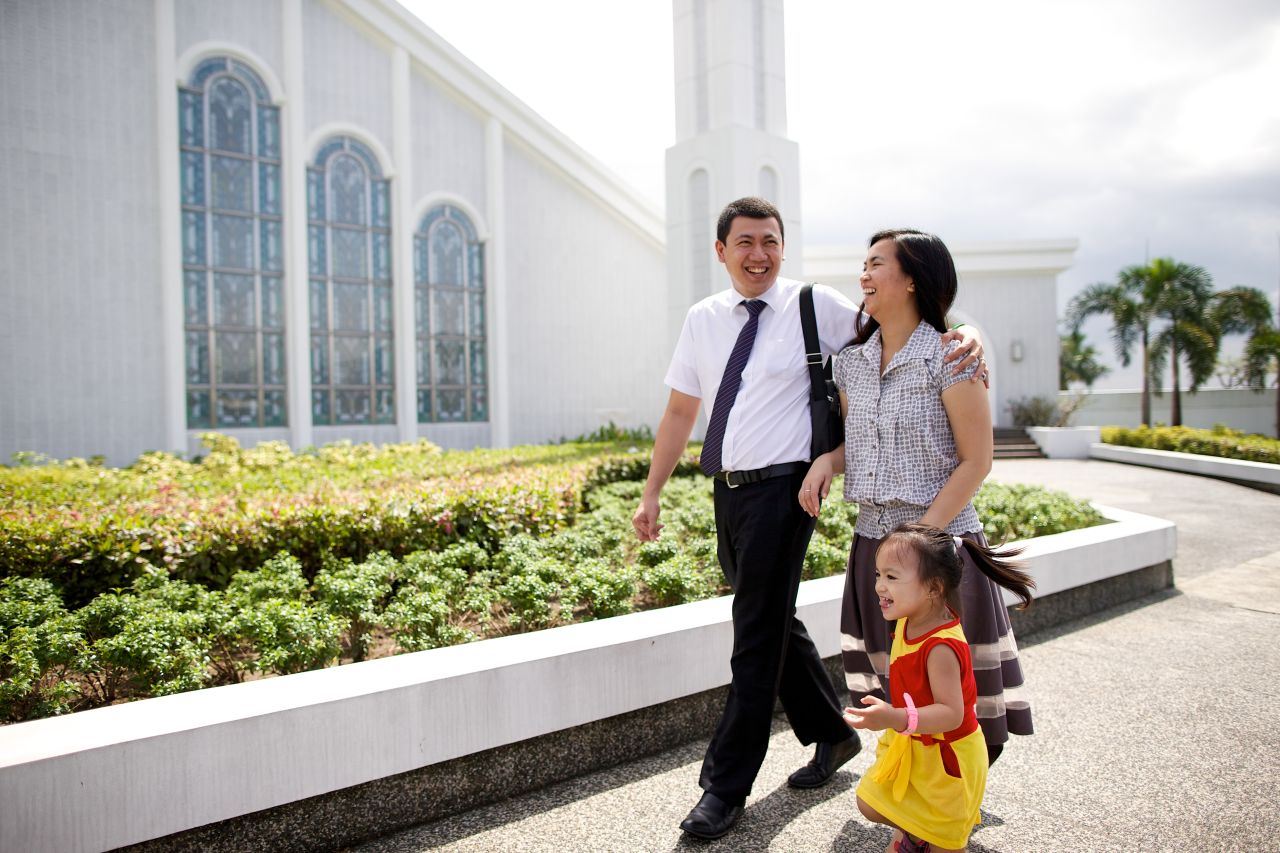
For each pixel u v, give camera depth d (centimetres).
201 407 1232
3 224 1068
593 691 282
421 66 1455
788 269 1161
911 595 193
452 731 252
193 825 212
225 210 1256
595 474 791
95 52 1134
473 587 398
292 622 310
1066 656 408
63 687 280
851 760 292
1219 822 243
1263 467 1149
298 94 1302
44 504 535
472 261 1534
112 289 1142
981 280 2047
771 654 248
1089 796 262
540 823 249
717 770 243
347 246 1386
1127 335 2116
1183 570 612
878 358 237
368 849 236
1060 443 1781
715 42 1123
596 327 1680
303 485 696
